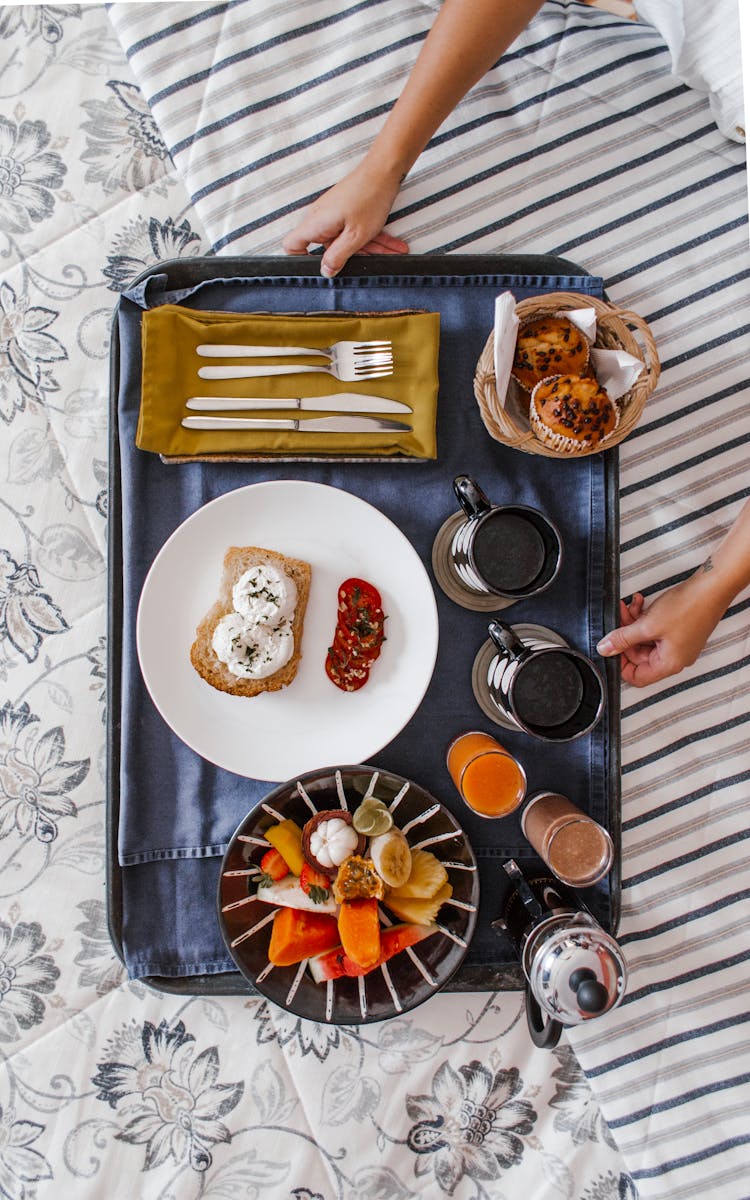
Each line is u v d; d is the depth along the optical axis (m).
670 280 1.30
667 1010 1.26
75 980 1.26
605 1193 1.27
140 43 1.26
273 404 1.13
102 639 1.29
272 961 1.09
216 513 1.12
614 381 1.09
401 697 1.15
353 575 1.16
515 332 1.04
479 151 1.28
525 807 1.17
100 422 1.29
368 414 1.14
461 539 1.12
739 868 1.29
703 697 1.30
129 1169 1.24
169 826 1.17
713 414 1.29
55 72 1.30
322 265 1.17
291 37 1.27
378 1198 1.25
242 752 1.14
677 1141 1.25
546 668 1.07
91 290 1.29
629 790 1.29
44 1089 1.24
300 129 1.27
